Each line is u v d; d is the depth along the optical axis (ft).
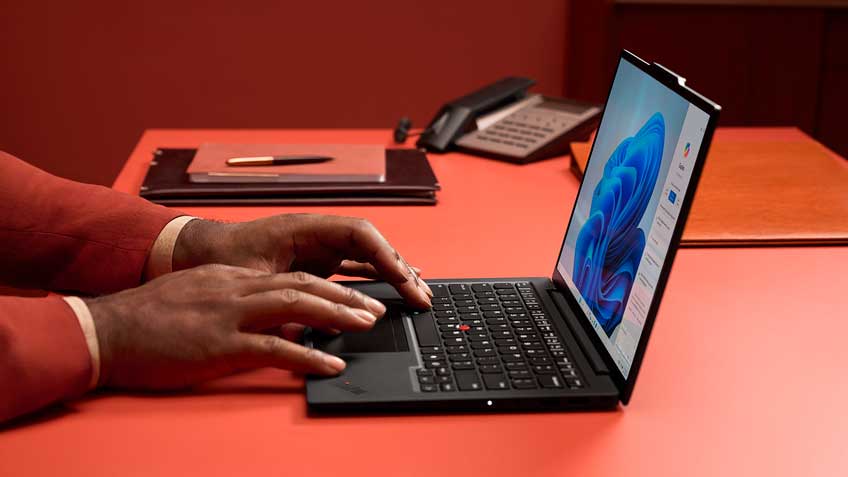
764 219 4.10
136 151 5.29
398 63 9.45
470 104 5.48
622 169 2.96
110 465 2.31
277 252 3.15
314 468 2.30
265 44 9.29
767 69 9.20
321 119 9.61
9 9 9.00
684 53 9.18
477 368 2.71
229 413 2.55
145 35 9.18
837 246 3.95
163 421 2.51
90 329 2.61
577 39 9.27
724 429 2.52
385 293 3.24
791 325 3.19
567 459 2.36
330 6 9.22
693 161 2.42
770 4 8.94
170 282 2.73
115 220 3.29
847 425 2.56
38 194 3.35
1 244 3.29
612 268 2.83
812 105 9.33
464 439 2.44
